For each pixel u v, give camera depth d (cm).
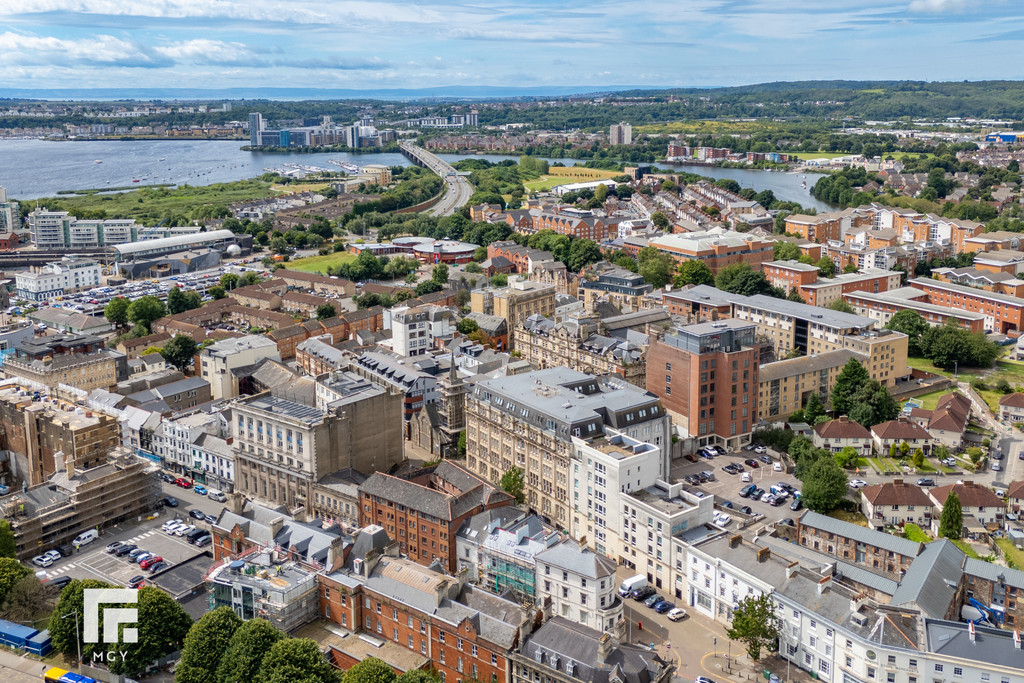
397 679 18888
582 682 18825
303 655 19675
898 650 19888
